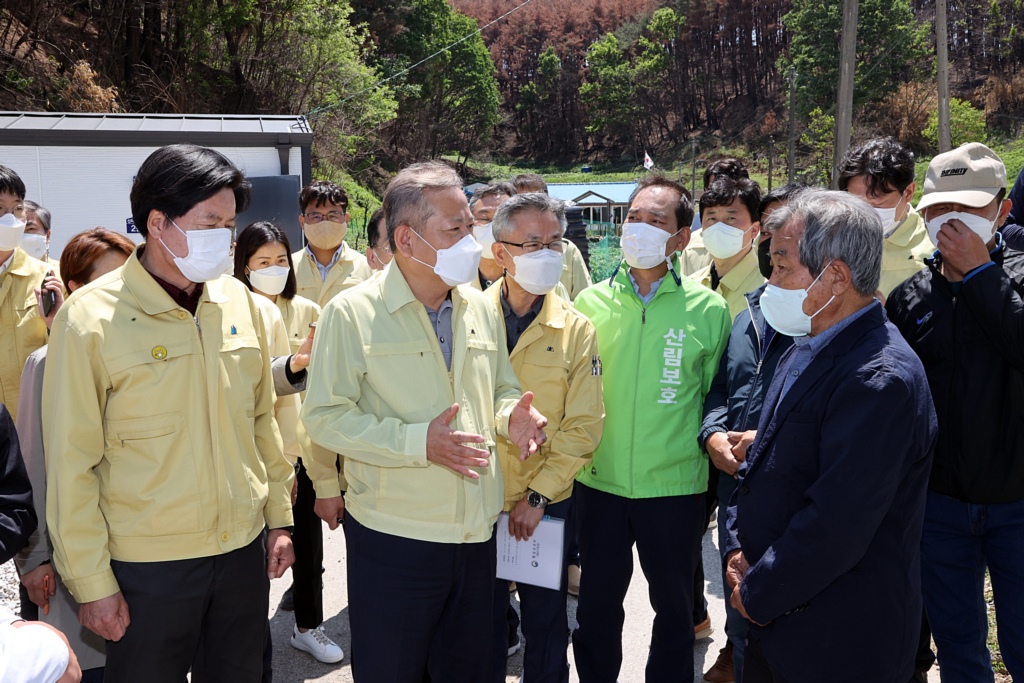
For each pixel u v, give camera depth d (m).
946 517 2.80
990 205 2.67
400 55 63.62
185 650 2.33
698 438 2.98
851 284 2.08
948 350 2.72
